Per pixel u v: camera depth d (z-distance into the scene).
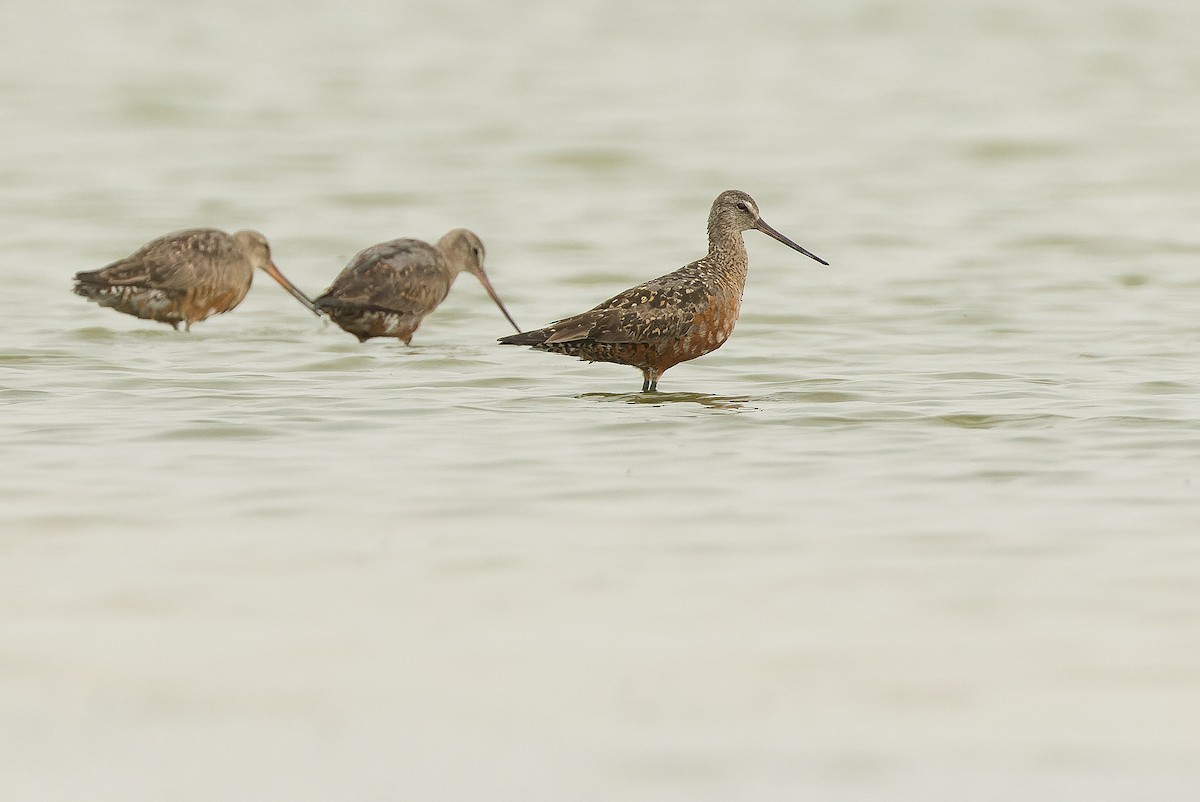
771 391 17.03
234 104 40.69
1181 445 14.25
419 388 17.14
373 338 20.59
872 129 38.16
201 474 13.41
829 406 16.12
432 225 29.06
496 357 19.16
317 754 8.24
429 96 42.03
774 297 23.27
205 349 19.52
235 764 8.12
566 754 8.24
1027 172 33.62
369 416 15.70
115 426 15.11
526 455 14.11
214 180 32.50
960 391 16.83
